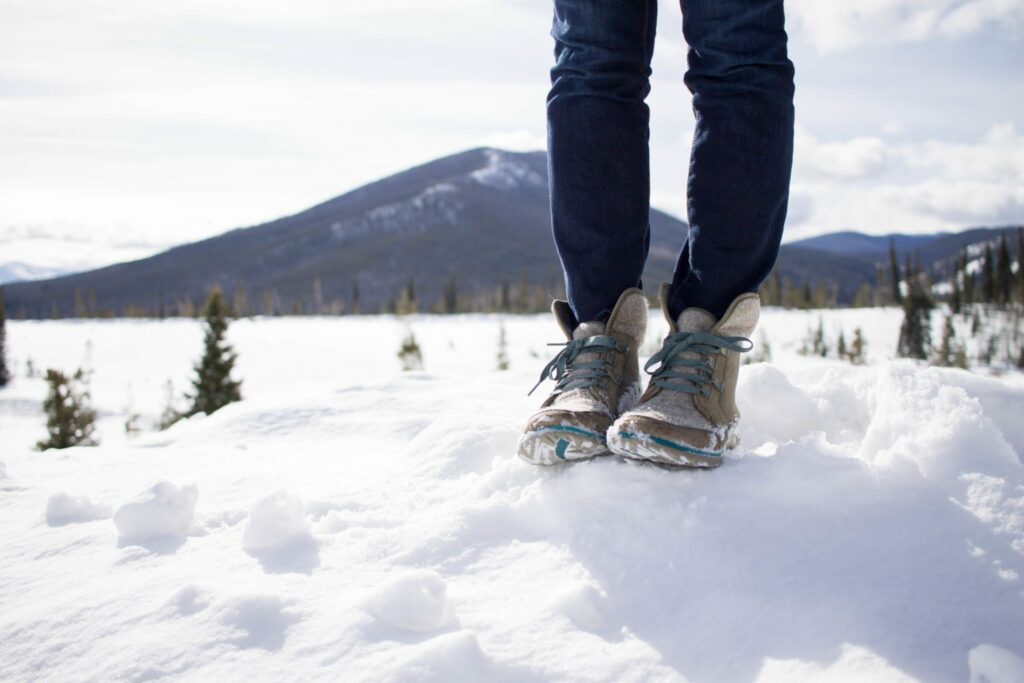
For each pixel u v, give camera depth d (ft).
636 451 4.11
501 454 5.21
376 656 2.97
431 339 135.74
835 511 3.81
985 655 2.80
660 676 2.92
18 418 59.36
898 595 3.23
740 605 3.29
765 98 4.35
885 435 4.75
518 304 253.24
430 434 5.64
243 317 212.64
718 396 4.44
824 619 3.13
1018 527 3.58
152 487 4.38
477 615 3.29
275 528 4.04
